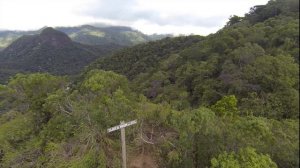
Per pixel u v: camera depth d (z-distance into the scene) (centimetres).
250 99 2595
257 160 970
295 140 1255
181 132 1073
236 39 4669
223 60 4088
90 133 1122
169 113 1249
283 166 1109
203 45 5528
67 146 1202
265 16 6200
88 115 1199
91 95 1698
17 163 1449
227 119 1323
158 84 4922
